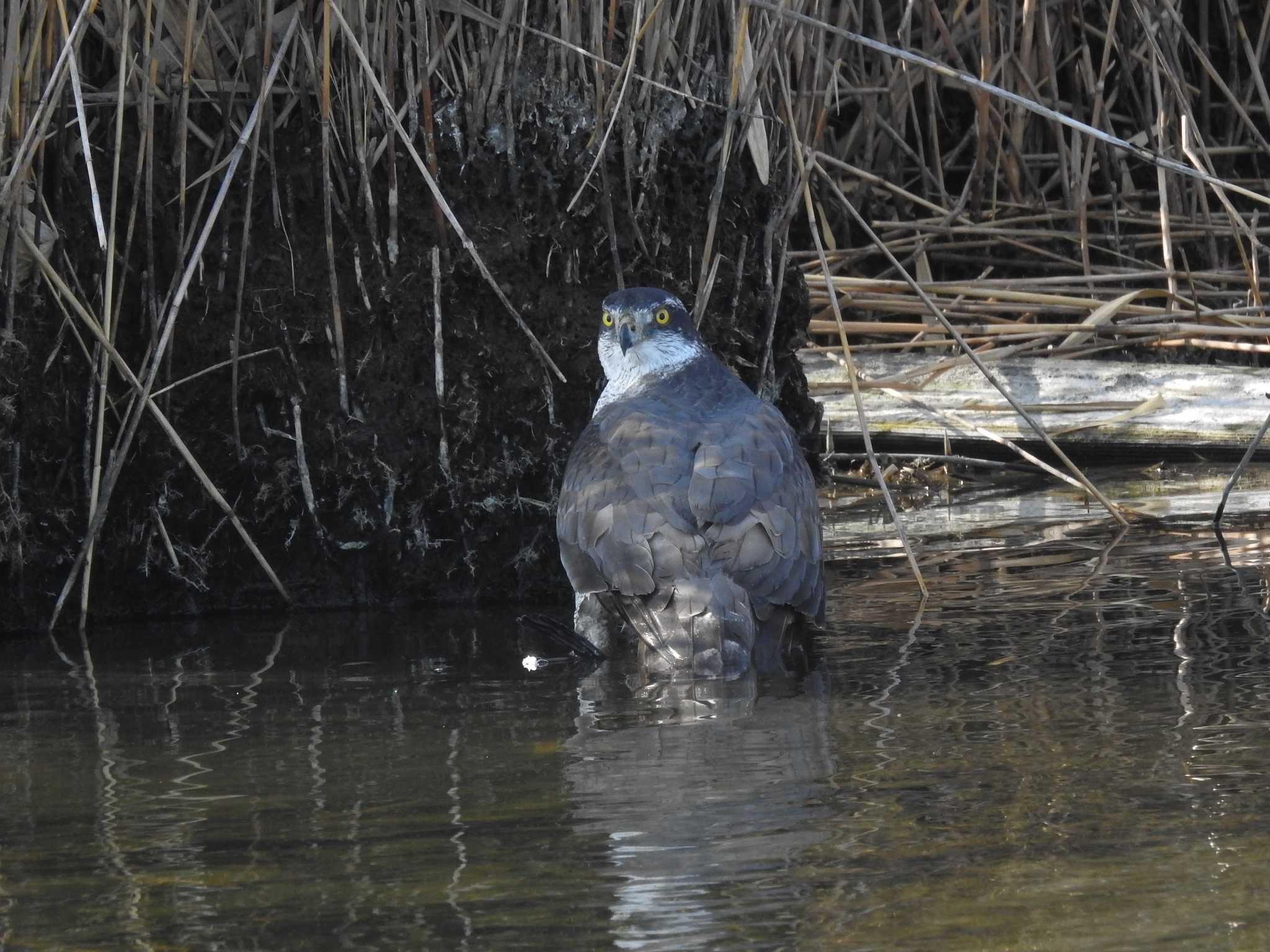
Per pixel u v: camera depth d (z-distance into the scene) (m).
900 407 16.03
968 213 20.98
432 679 8.29
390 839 5.37
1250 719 6.63
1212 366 16.84
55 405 10.45
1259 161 22.70
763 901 4.68
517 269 11.38
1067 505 13.62
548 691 7.90
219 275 10.78
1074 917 4.46
